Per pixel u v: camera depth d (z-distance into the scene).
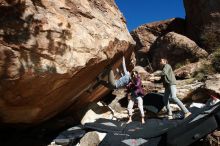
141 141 6.19
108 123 7.04
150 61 17.11
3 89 4.84
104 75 7.39
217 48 14.03
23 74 4.81
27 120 6.14
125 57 8.53
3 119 5.76
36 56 4.96
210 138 5.88
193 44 14.61
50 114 6.72
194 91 9.52
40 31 4.98
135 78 7.74
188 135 5.92
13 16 4.73
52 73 5.16
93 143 6.37
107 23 6.94
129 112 7.64
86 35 5.89
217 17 14.91
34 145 6.65
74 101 7.30
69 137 6.73
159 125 6.71
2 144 6.59
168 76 7.31
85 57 5.79
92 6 6.63
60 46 5.27
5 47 4.61
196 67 12.41
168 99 7.58
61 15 5.43
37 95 5.43
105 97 10.06
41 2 5.12
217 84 8.99
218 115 5.95
